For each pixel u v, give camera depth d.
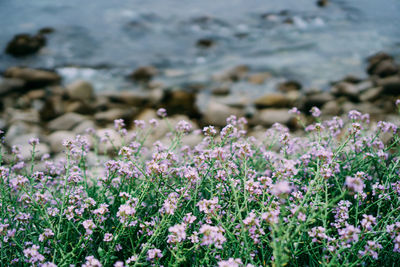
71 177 2.84
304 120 6.75
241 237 2.41
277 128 3.68
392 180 3.12
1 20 13.39
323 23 13.34
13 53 10.81
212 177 2.75
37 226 2.67
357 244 2.46
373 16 13.75
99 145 5.15
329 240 2.40
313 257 2.60
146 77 9.62
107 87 9.02
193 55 11.21
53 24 13.19
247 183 2.49
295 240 2.54
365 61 9.96
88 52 11.29
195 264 2.47
